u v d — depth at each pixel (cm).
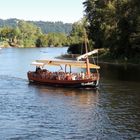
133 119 5619
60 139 4706
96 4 17538
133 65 13550
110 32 14988
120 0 14912
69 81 8344
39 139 4697
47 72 8888
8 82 9244
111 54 15188
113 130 5091
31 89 8175
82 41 17688
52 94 7575
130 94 7556
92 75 8588
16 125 5262
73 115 5850
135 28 13712
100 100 6988
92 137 4806
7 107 6338
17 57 19062
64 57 17575
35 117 5700
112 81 9344
